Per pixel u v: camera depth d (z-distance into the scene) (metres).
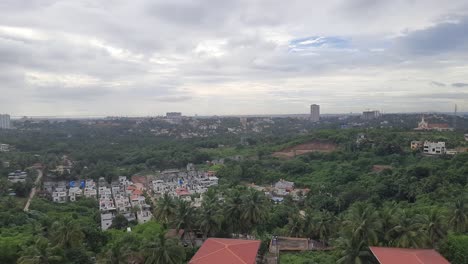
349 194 113.12
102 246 70.12
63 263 57.84
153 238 57.84
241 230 74.12
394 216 57.12
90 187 161.50
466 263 56.34
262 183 156.88
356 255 51.59
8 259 61.88
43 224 76.88
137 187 160.75
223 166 183.38
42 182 163.50
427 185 104.94
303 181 146.62
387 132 189.75
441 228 58.53
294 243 73.06
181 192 143.38
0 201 112.81
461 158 122.44
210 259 51.22
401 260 48.12
